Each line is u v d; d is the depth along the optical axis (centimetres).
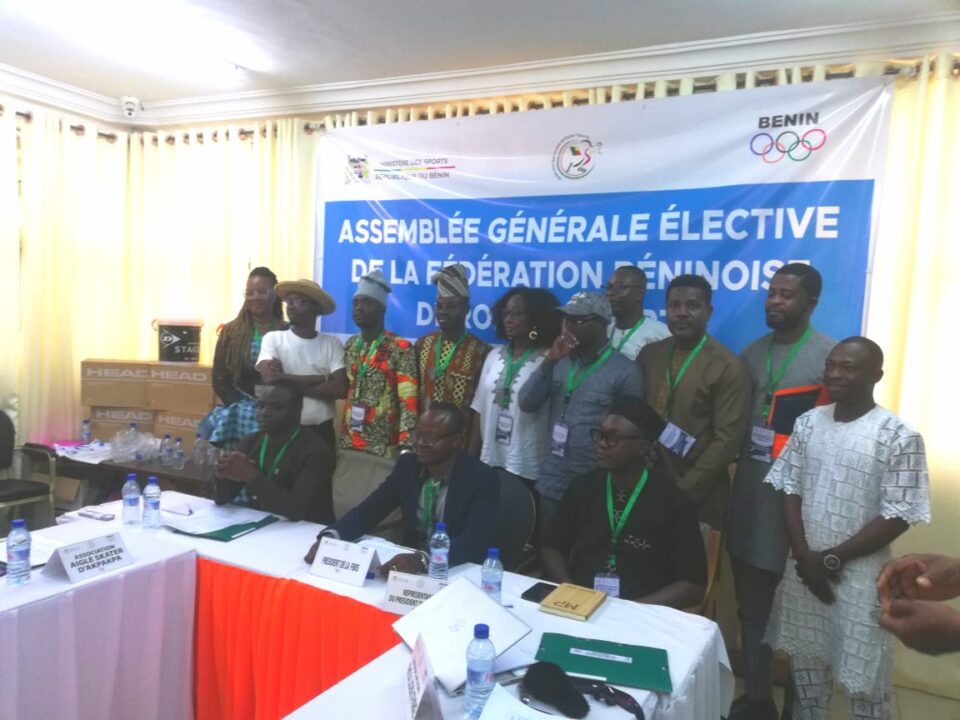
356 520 212
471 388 295
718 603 291
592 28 286
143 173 448
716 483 245
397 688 130
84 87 403
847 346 193
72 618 165
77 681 167
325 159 381
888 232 276
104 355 443
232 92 395
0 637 150
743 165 285
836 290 271
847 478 192
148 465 351
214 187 427
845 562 190
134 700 184
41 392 405
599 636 155
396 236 362
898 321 273
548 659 141
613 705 126
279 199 403
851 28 268
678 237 298
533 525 241
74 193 422
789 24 272
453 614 145
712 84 304
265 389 241
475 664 123
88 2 288
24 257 397
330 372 327
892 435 186
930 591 116
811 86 273
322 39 311
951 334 263
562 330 266
